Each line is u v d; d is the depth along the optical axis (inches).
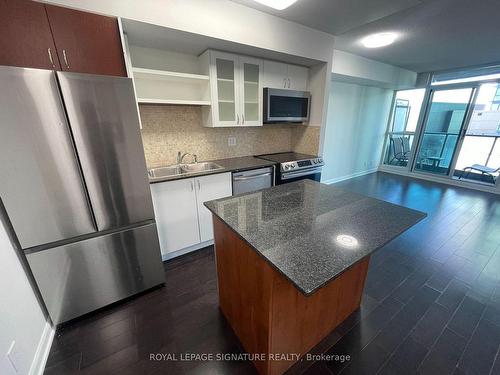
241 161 111.1
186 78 87.7
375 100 201.9
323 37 104.0
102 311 67.1
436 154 198.4
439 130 193.0
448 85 180.1
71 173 55.0
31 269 55.2
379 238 41.4
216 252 61.1
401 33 104.3
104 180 59.6
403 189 175.6
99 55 60.5
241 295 51.7
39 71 47.3
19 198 50.5
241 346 56.4
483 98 168.1
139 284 72.1
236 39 80.0
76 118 52.9
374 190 173.8
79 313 63.5
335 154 188.5
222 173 92.3
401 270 83.0
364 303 68.5
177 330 60.8
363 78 151.8
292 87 115.5
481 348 54.6
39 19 52.6
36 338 52.9
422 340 56.9
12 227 52.2
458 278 78.7
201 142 107.3
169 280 80.0
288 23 91.0
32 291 55.6
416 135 205.9
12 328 45.7
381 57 145.6
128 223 66.2
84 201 58.1
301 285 29.9
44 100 48.8
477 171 180.2
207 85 91.7
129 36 73.4
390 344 56.1
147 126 92.0
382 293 72.4
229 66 93.7
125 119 59.5
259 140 127.6
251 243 39.9
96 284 64.6
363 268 60.9
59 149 52.4
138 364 52.5
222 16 75.7
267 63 103.2
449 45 121.1
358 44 119.2
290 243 39.9
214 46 84.7
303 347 52.7
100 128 56.4
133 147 62.2
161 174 95.9
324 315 54.7
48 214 54.4
